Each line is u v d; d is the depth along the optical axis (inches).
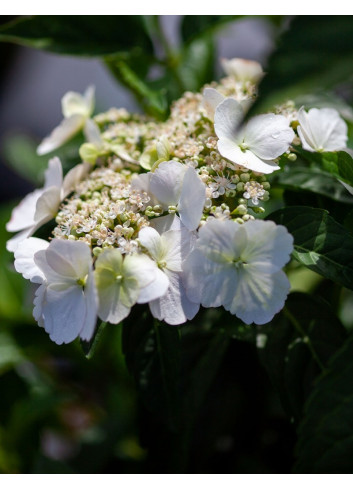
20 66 50.9
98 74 49.3
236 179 18.5
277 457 22.5
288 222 18.7
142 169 19.9
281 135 18.8
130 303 17.8
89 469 24.4
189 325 20.4
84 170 20.3
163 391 19.3
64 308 18.4
